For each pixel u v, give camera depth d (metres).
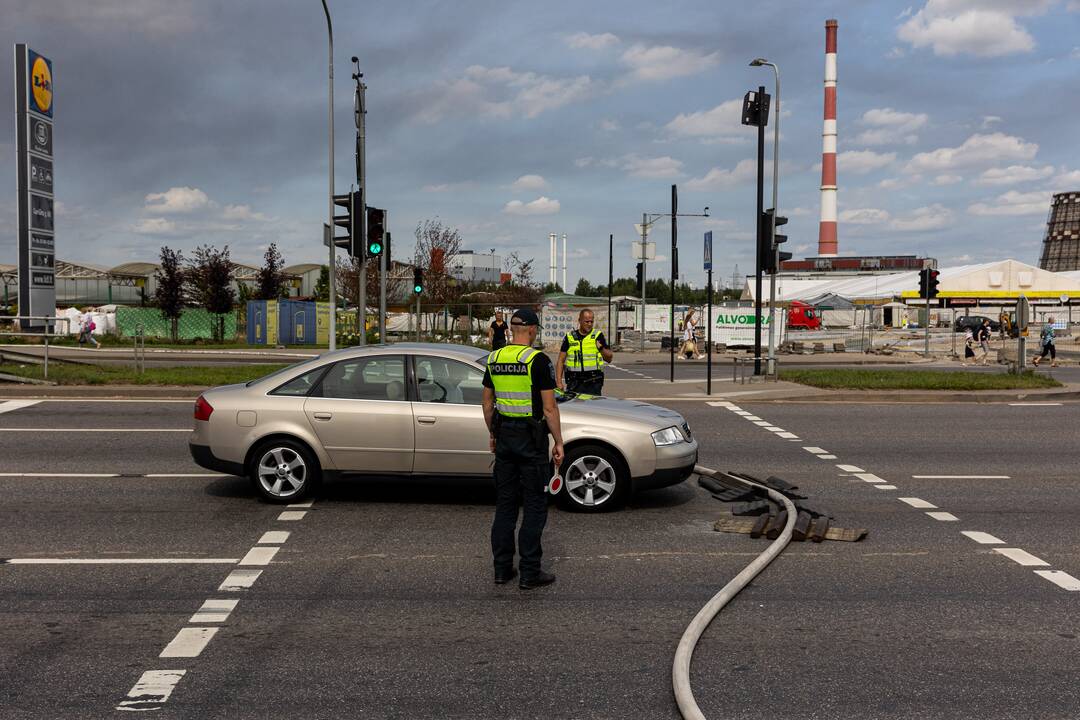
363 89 21.08
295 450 8.56
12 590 6.04
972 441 13.00
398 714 4.22
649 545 7.30
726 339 41.47
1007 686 4.59
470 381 8.57
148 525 7.83
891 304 72.06
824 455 11.80
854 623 5.50
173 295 45.03
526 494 6.17
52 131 37.19
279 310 42.09
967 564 6.81
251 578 6.35
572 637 5.24
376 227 20.17
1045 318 69.31
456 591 6.09
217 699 4.37
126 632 5.27
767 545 7.33
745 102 21.22
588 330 12.50
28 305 36.06
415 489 9.34
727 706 4.34
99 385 18.14
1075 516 8.42
